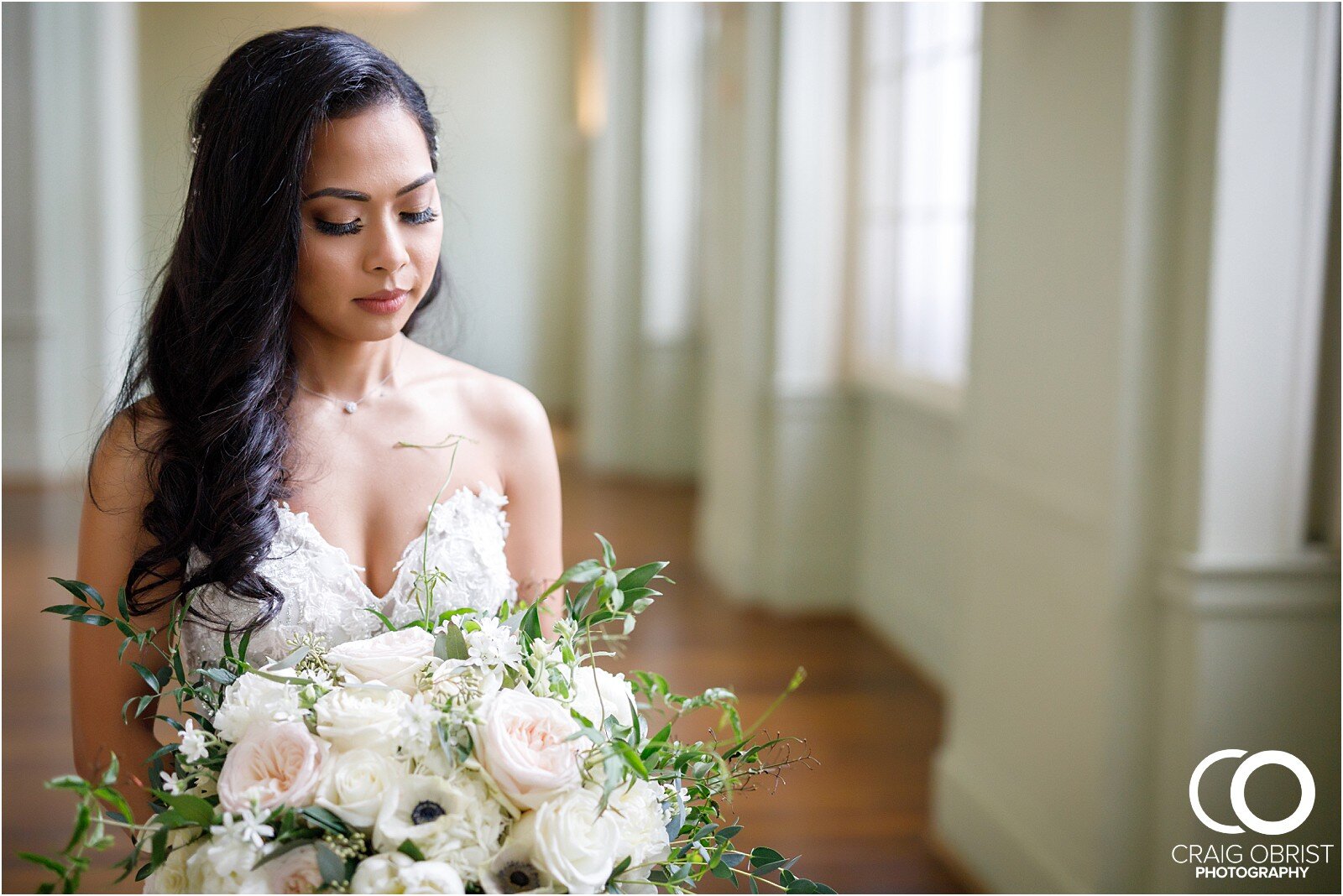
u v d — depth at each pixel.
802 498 5.54
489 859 1.05
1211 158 2.43
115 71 7.74
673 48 8.59
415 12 10.67
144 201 9.99
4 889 3.00
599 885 1.06
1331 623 2.54
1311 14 2.39
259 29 1.92
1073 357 2.81
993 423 3.27
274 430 1.39
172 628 1.32
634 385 9.02
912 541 4.95
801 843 3.44
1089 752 2.74
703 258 8.73
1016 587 3.13
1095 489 2.71
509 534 1.61
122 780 1.41
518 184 11.00
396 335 1.57
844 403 5.50
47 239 7.91
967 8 4.32
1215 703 2.54
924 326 4.76
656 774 1.16
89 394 8.05
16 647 4.84
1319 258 2.46
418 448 1.52
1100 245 2.68
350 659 1.16
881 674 4.79
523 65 10.86
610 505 7.88
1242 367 2.46
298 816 1.04
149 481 1.38
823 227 5.44
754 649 5.07
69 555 6.19
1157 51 2.50
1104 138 2.65
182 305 1.38
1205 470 2.48
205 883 1.03
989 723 3.29
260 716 1.09
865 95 5.29
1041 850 2.96
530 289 11.13
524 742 1.08
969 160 4.32
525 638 1.21
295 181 1.30
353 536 1.47
